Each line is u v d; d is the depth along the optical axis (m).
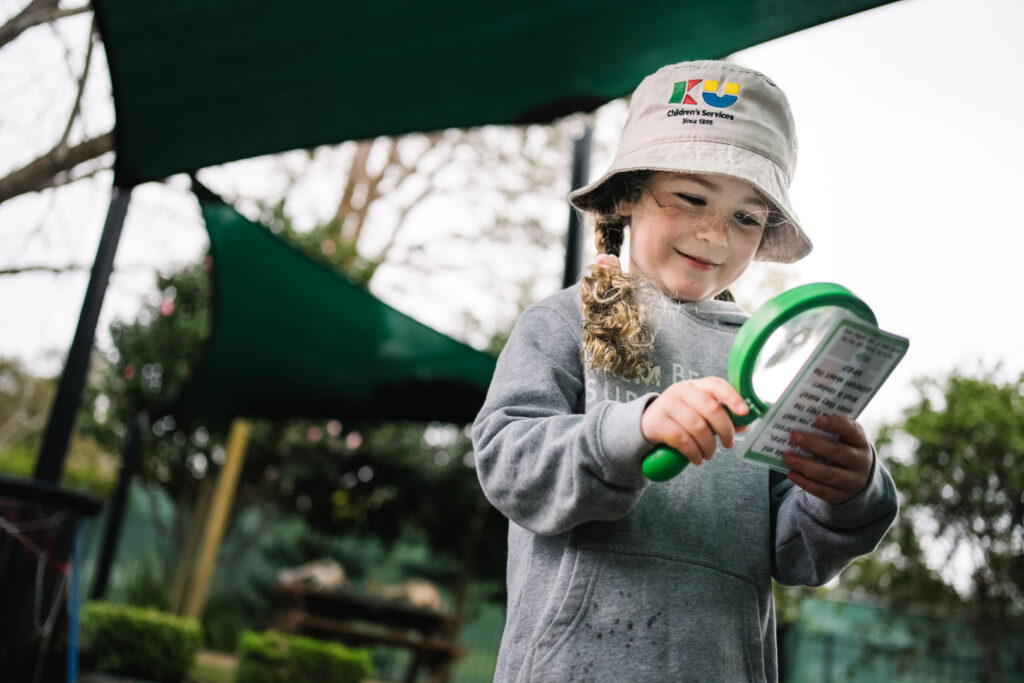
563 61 2.81
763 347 0.88
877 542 1.11
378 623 8.83
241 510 10.57
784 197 1.21
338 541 10.93
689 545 1.08
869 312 0.89
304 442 10.09
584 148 3.36
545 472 0.99
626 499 0.95
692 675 1.00
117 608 6.91
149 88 2.95
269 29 2.65
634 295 1.21
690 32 2.51
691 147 1.21
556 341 1.21
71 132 5.20
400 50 2.79
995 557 5.80
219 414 6.36
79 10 4.99
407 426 9.97
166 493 10.51
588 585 1.04
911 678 7.59
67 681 2.62
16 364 10.87
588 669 1.00
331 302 4.75
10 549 2.41
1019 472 5.62
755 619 1.09
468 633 10.87
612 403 0.98
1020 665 6.13
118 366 9.30
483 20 2.64
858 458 0.98
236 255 4.52
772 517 1.22
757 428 0.92
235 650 11.05
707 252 1.22
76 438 11.14
